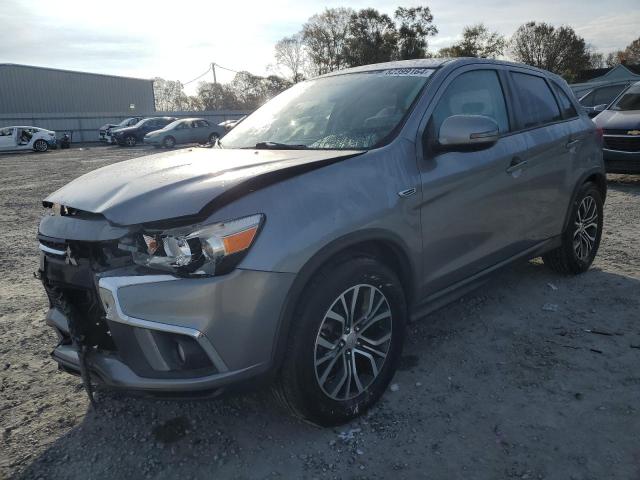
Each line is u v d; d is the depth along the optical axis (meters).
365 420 2.82
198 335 2.25
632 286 4.44
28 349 3.80
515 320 3.91
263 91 72.25
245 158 2.94
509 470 2.40
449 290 3.36
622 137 8.66
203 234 2.27
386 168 2.88
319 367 2.60
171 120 32.16
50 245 2.62
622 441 2.54
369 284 2.73
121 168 3.03
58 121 41.56
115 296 2.29
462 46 58.97
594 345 3.48
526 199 3.85
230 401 3.05
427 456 2.53
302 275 2.43
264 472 2.48
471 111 3.54
